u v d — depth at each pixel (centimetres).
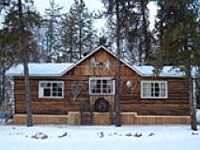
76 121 3055
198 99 4309
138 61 3838
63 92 3077
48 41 5641
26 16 2528
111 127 2711
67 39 5234
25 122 3028
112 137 1986
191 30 2311
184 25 2311
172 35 2338
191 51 2353
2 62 2578
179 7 2414
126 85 3072
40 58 5581
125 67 3081
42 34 5628
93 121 3053
